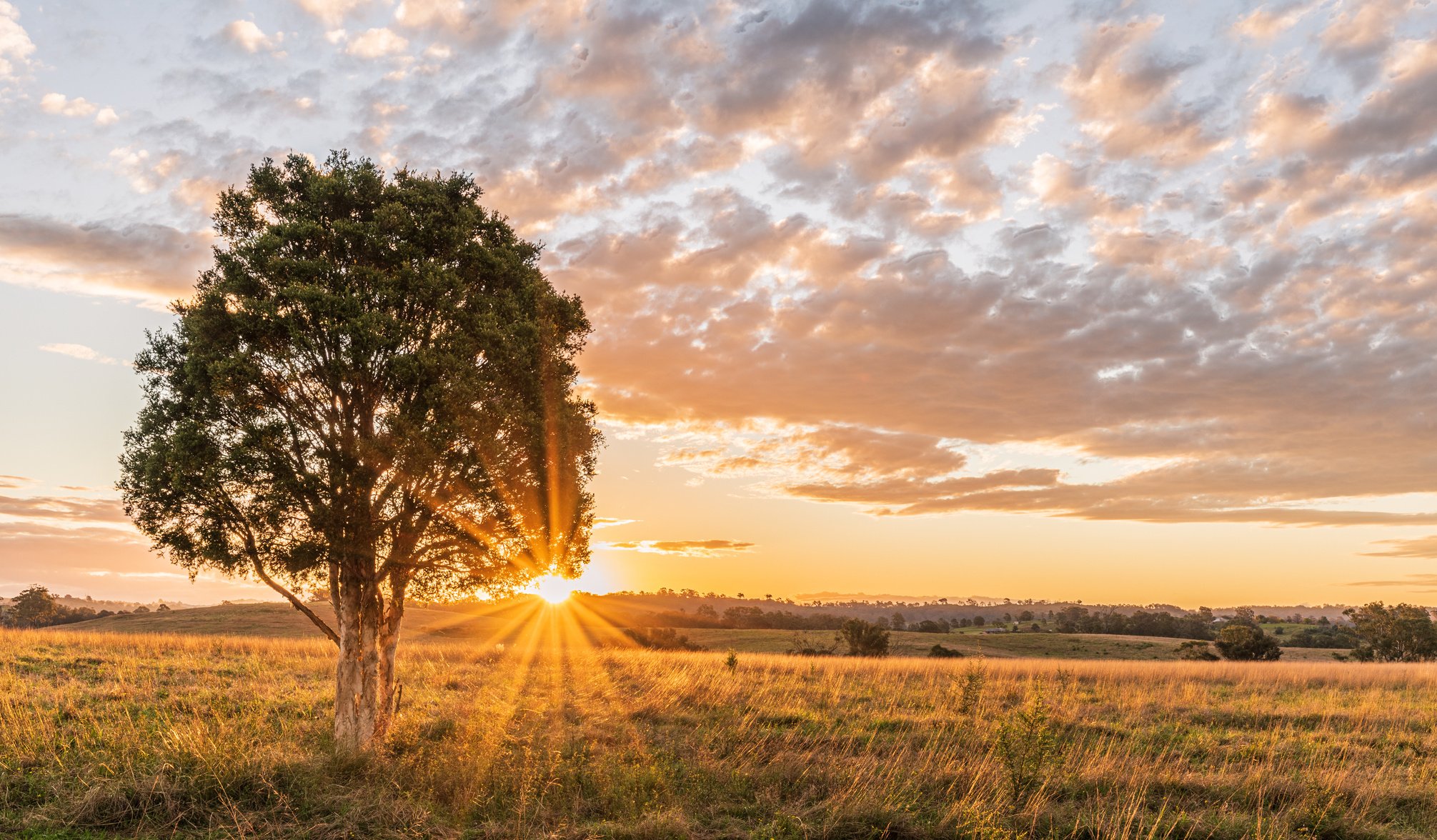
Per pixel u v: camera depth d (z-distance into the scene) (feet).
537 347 50.44
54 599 354.54
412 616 276.41
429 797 35.83
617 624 315.99
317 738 46.11
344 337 44.91
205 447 44.78
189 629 204.03
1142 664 124.06
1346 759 51.93
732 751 49.29
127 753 37.70
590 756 46.39
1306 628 475.72
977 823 34.30
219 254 48.49
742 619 451.53
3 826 30.14
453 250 50.01
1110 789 42.37
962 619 601.21
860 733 55.57
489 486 46.01
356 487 44.47
